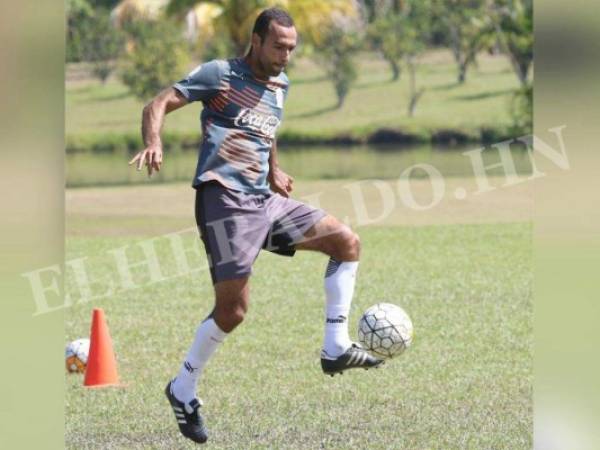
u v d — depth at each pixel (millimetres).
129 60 91562
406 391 17875
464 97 91375
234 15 75625
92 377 18609
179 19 81938
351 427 15586
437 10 92812
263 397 17578
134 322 25031
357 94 93188
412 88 92188
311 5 82000
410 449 14328
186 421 14562
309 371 19562
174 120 89562
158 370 19984
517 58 90062
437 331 23250
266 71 14602
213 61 14539
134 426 15805
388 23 93375
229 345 22031
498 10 91625
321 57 93812
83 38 92312
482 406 16781
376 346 16516
